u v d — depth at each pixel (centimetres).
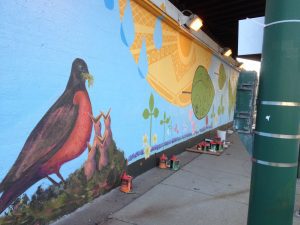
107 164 478
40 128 349
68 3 379
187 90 835
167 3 633
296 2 265
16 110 319
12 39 309
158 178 585
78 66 402
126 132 532
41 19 341
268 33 278
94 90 438
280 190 275
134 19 533
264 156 279
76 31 396
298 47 266
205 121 1039
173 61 722
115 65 486
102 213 410
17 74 317
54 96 366
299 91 271
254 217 286
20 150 326
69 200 400
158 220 402
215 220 414
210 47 988
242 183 593
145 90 592
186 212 435
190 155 814
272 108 274
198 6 929
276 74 272
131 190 506
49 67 356
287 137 273
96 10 432
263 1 873
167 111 707
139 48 557
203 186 557
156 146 661
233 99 1502
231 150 944
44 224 362
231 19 1055
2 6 297
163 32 654
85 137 424
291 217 281
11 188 318
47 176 363
